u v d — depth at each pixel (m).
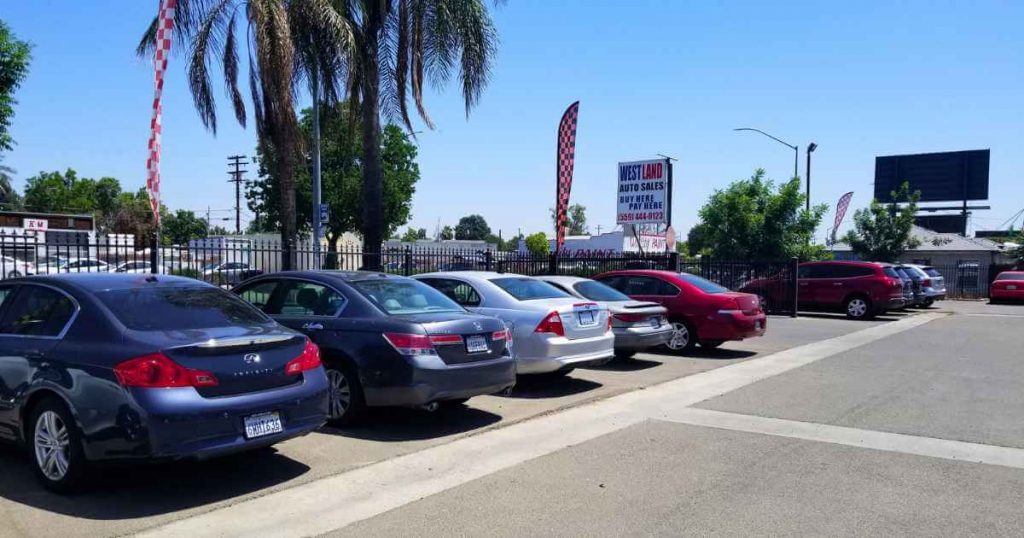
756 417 8.07
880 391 9.63
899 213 35.66
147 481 5.70
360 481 5.79
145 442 4.88
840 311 21.75
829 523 4.94
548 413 8.22
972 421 7.92
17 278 6.15
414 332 6.95
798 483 5.78
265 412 5.41
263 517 4.98
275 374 5.57
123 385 4.95
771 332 17.12
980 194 60.78
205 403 5.07
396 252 16.22
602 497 5.44
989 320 20.91
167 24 12.21
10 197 54.53
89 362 5.14
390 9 18.11
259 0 15.03
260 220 47.03
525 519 5.00
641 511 5.15
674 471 6.09
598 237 53.53
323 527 4.83
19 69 20.06
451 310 7.83
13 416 5.53
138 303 5.68
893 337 16.14
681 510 5.18
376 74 18.05
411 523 4.92
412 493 5.52
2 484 5.54
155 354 5.01
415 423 7.71
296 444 6.83
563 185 19.75
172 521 4.87
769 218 28.53
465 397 7.26
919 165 63.72
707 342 12.90
